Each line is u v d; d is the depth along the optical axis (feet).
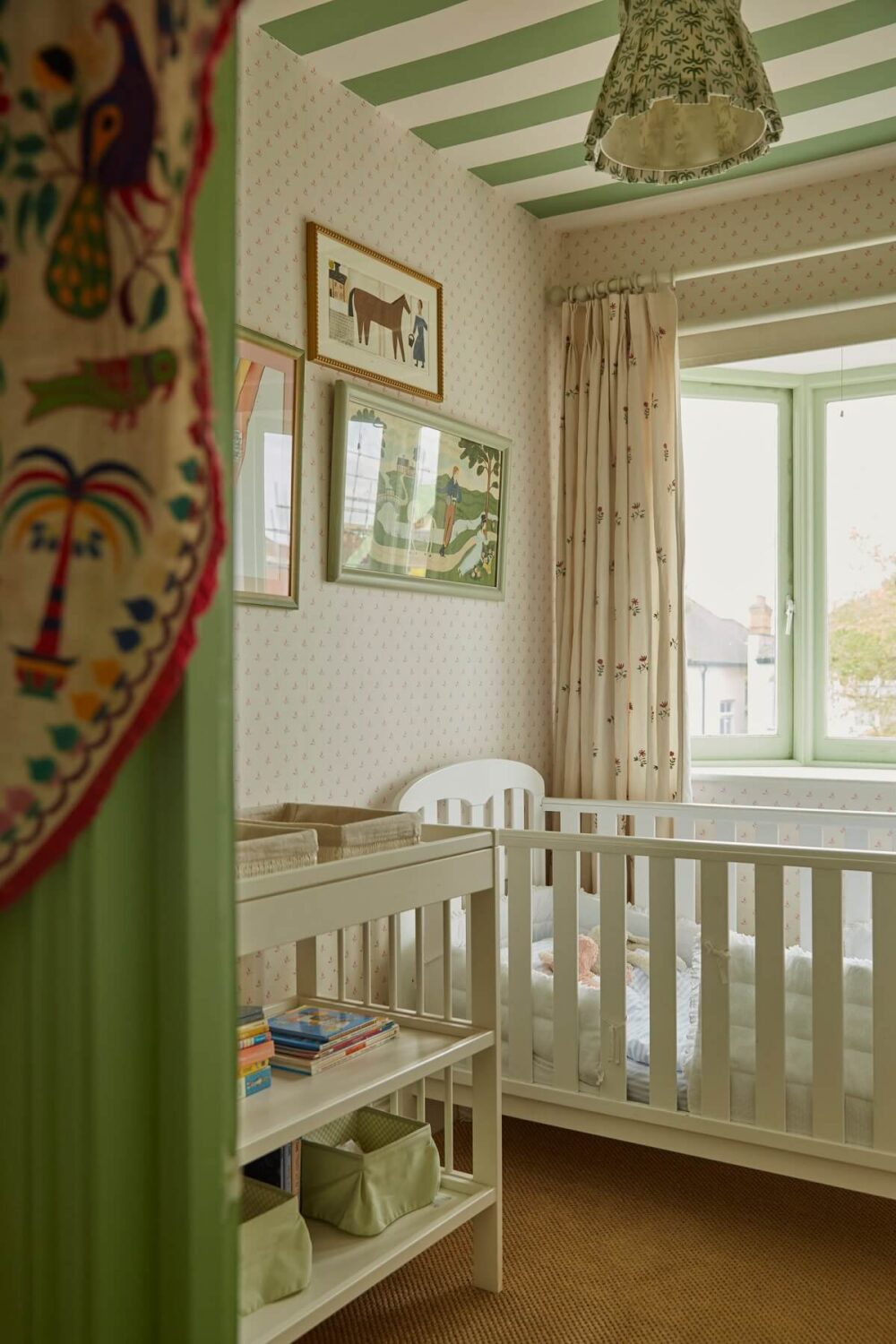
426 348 9.15
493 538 10.11
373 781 8.62
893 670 11.46
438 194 9.45
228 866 2.71
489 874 6.48
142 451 2.49
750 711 11.82
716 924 6.98
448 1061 6.03
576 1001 7.44
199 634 2.65
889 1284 6.31
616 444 10.58
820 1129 6.66
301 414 7.73
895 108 8.76
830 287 10.23
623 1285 6.31
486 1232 6.29
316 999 7.09
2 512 2.56
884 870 6.49
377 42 7.69
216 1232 2.67
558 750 10.91
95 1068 2.58
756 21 7.50
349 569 8.26
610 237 11.18
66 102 2.54
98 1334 2.58
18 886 2.52
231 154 2.72
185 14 2.46
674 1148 7.16
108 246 2.51
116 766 2.52
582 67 8.07
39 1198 2.64
